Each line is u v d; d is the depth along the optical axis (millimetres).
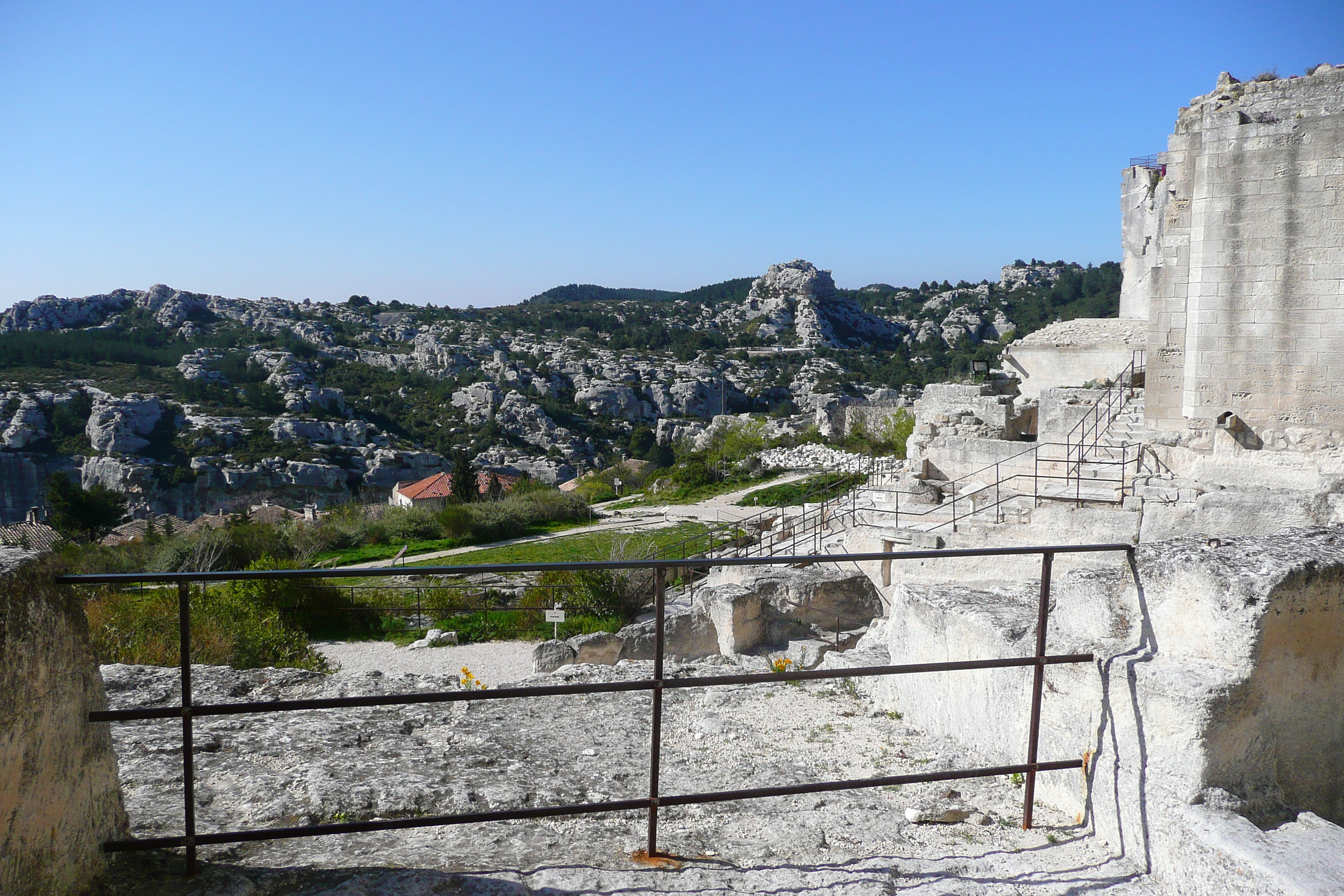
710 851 3555
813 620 15109
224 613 12438
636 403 144375
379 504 58812
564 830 3809
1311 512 8922
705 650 14359
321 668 11367
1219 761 3076
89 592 13227
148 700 5855
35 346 134375
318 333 179000
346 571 2984
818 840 3670
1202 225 15203
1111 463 16688
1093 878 3203
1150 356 17266
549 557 32812
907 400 64812
